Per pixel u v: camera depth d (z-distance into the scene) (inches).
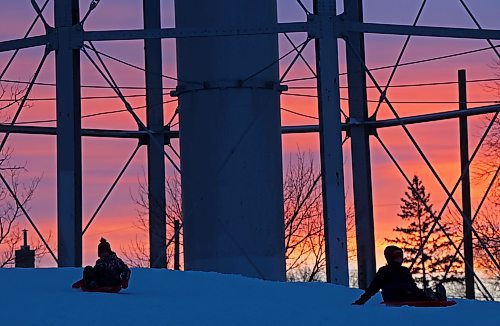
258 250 1605.6
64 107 1476.4
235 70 1611.7
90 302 952.9
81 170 1483.8
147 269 1343.5
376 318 890.1
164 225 2103.8
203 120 1619.1
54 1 1493.6
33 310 890.7
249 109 1611.7
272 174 1627.7
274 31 1510.8
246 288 1140.5
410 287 987.9
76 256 1464.1
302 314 911.0
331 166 1487.5
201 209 1616.6
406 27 1518.2
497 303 1033.5
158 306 940.0
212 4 1588.3
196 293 1075.3
